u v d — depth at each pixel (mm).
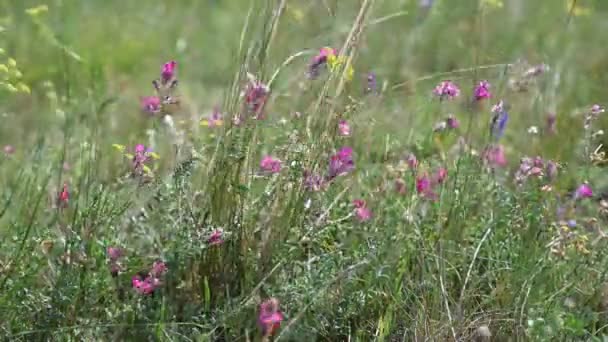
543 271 5930
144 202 5992
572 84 9094
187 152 6375
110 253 5602
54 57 10055
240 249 5734
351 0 7734
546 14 10945
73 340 5434
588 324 5738
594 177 6992
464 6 11375
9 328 5391
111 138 8023
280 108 7023
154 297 5648
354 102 6188
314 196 5820
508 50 9680
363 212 6117
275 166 5844
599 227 6359
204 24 13078
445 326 5480
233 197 5719
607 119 7883
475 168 6668
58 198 6070
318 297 5469
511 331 5605
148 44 12086
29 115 8930
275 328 5340
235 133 5781
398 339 5699
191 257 5680
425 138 7059
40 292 5664
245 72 5848
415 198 6289
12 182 7043
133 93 10195
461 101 8266
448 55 10117
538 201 6305
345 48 5887
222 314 5398
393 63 9875
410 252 6000
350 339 5629
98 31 11867
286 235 5703
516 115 8516
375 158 7070
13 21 10414
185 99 9828
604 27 11109
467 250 6203
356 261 5793
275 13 5895
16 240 5820
